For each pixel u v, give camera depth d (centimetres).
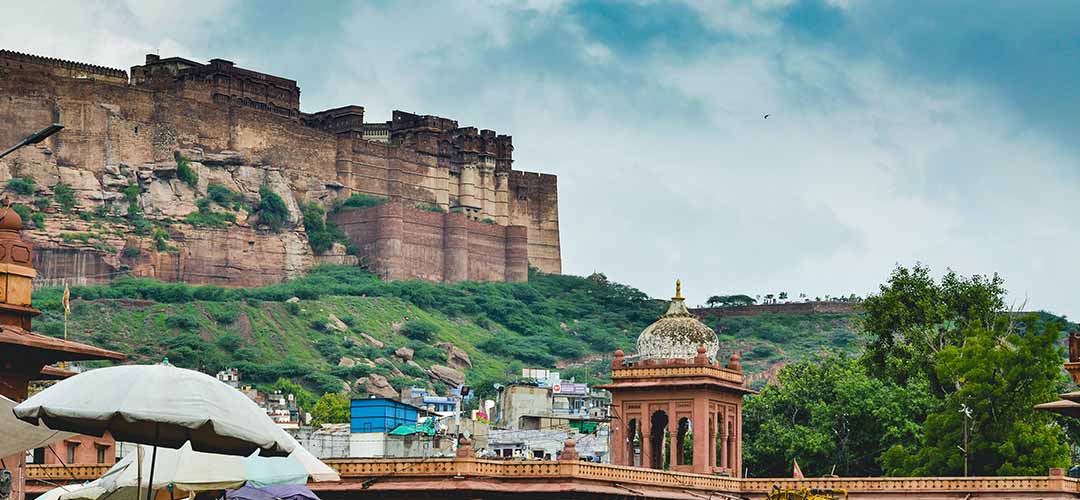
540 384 15062
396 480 5331
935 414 7594
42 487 5428
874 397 8406
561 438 10181
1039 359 7438
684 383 6306
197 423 2581
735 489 6141
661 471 5828
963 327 9306
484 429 10175
